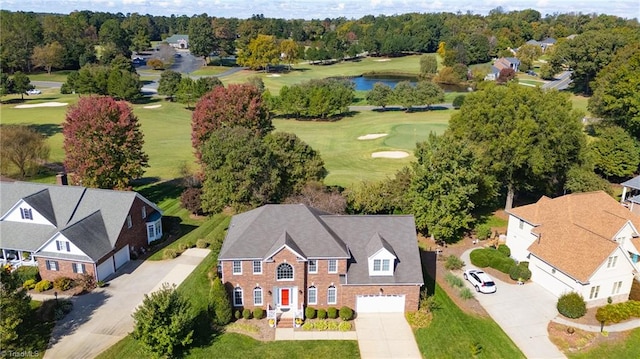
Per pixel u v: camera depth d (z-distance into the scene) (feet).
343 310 122.52
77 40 609.42
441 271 148.87
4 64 525.34
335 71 623.36
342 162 260.21
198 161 220.84
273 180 173.47
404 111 397.80
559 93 195.42
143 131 333.42
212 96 227.20
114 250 146.51
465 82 520.83
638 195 184.75
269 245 122.72
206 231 175.52
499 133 178.09
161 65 609.83
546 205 156.66
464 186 161.48
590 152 201.57
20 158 224.74
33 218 150.20
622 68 252.62
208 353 109.91
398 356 109.81
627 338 117.08
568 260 133.08
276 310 123.95
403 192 175.42
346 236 130.52
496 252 156.56
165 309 106.22
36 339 114.11
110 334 116.57
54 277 141.18
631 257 143.84
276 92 463.01
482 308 129.18
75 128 187.83
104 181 190.90
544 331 119.65
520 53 586.04
